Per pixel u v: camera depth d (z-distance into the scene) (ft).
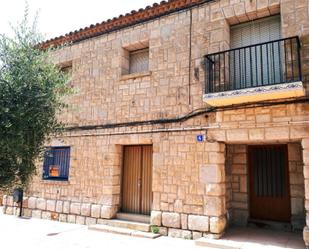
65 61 30.07
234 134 19.31
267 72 19.02
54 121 17.56
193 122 21.21
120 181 25.53
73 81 28.94
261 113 18.58
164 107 22.84
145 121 23.56
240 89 18.04
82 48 29.07
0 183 15.37
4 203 31.55
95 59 27.96
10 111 14.79
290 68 17.94
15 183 16.07
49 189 28.53
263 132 18.34
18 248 18.25
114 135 25.26
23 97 15.40
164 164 21.98
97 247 18.31
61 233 22.31
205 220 19.57
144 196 24.32
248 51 20.71
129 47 26.40
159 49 23.93
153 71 23.91
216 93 18.88
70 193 27.04
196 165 20.56
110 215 24.25
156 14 24.45
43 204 28.60
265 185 23.67
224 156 20.79
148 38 24.76
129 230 22.20
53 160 29.25
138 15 25.14
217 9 21.54
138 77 24.72
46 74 16.84
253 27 21.06
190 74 22.03
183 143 21.38
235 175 24.16
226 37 21.16
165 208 21.38
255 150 24.43
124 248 18.04
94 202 25.41
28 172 16.17
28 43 17.28
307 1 18.21
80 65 28.86
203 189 20.01
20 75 15.56
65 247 18.42
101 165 25.64
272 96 17.69
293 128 17.47
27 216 29.48
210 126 20.31
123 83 25.58
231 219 23.57
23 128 15.21
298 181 21.52
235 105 19.51
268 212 23.24
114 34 27.07
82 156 26.96
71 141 27.94
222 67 20.59
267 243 17.98
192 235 19.95
